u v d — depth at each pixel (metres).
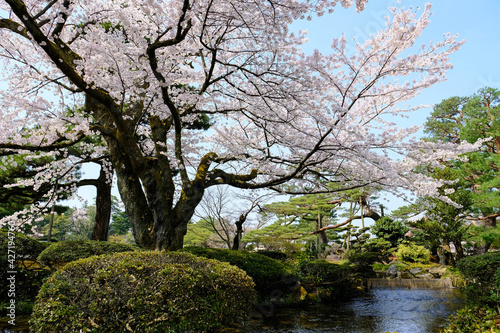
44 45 4.45
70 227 31.48
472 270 6.86
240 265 7.14
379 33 4.82
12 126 6.43
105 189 10.63
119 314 3.71
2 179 9.18
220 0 4.68
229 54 6.04
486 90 15.58
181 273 3.99
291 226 21.92
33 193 10.04
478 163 14.05
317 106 5.34
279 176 8.49
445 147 5.41
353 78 5.10
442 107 19.77
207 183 7.40
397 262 17.27
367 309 7.52
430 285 12.70
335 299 8.93
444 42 4.61
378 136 5.42
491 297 5.51
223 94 6.88
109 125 7.56
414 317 6.53
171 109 5.95
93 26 6.09
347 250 19.72
